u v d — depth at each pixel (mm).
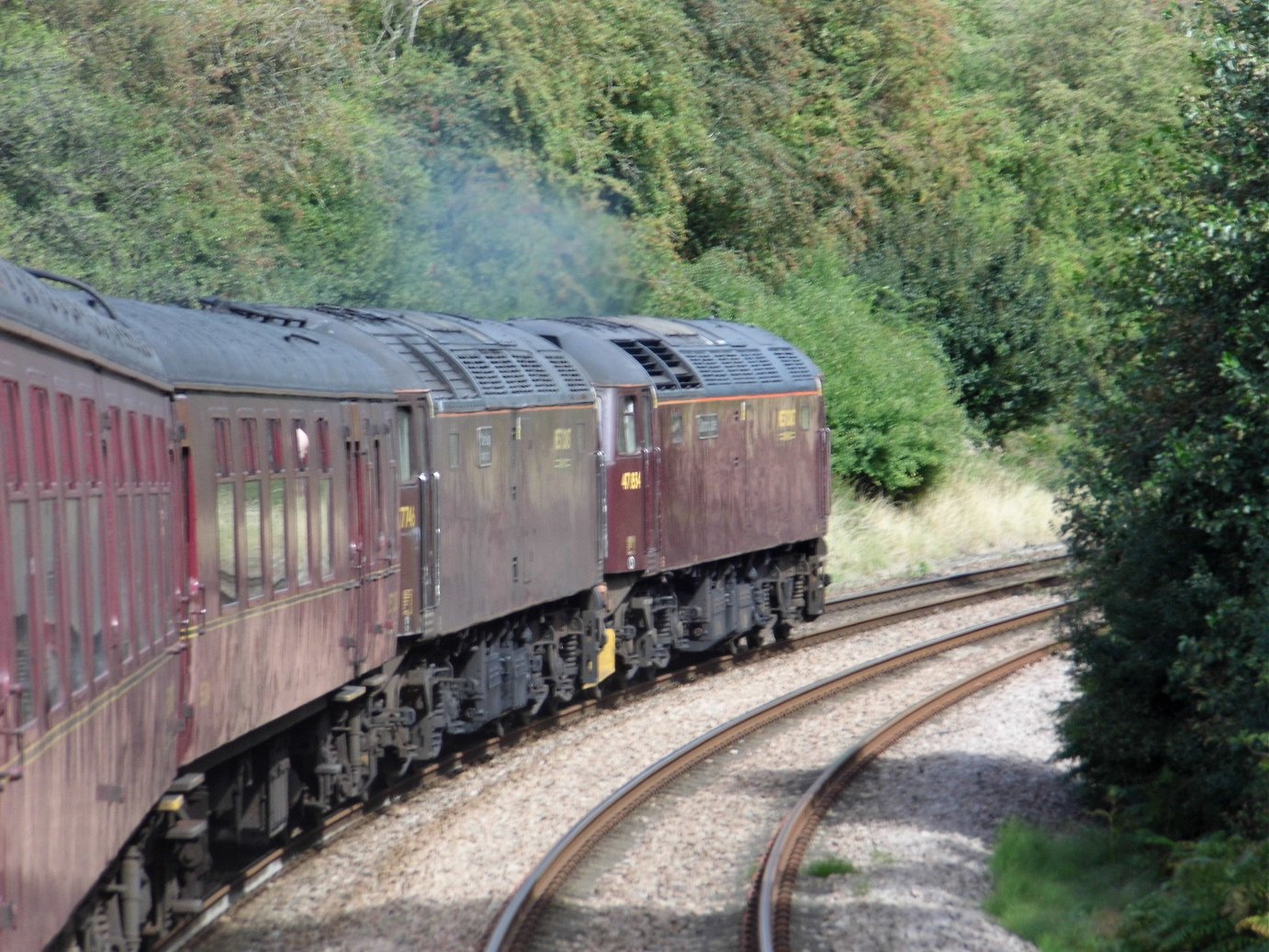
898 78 125375
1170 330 37375
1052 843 35938
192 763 28250
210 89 72000
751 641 67500
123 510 22156
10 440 16406
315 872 33938
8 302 16719
